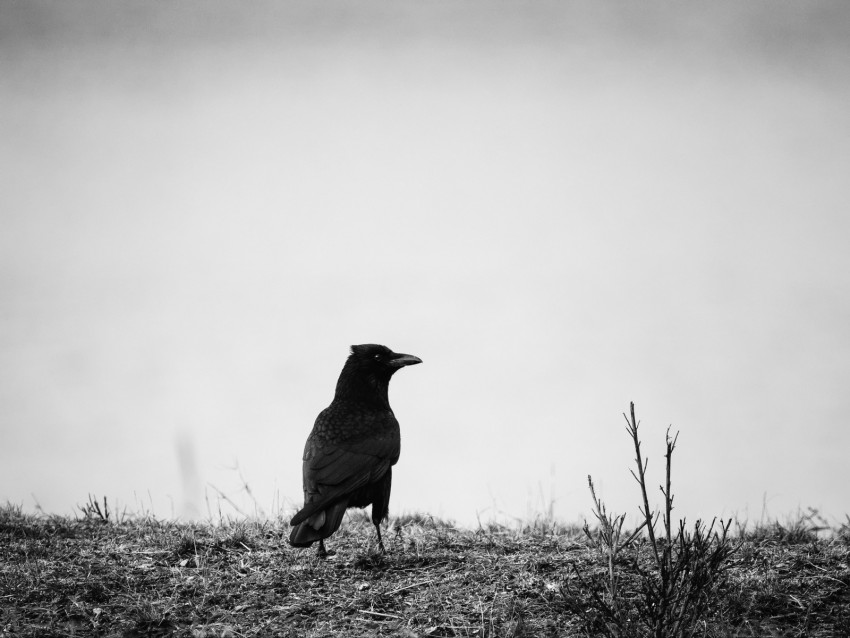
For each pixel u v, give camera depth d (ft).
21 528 61.16
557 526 65.77
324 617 48.88
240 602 50.39
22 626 47.65
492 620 47.88
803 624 47.06
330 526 54.65
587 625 45.91
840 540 60.08
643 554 55.31
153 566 54.65
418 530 63.21
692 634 44.34
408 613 48.88
